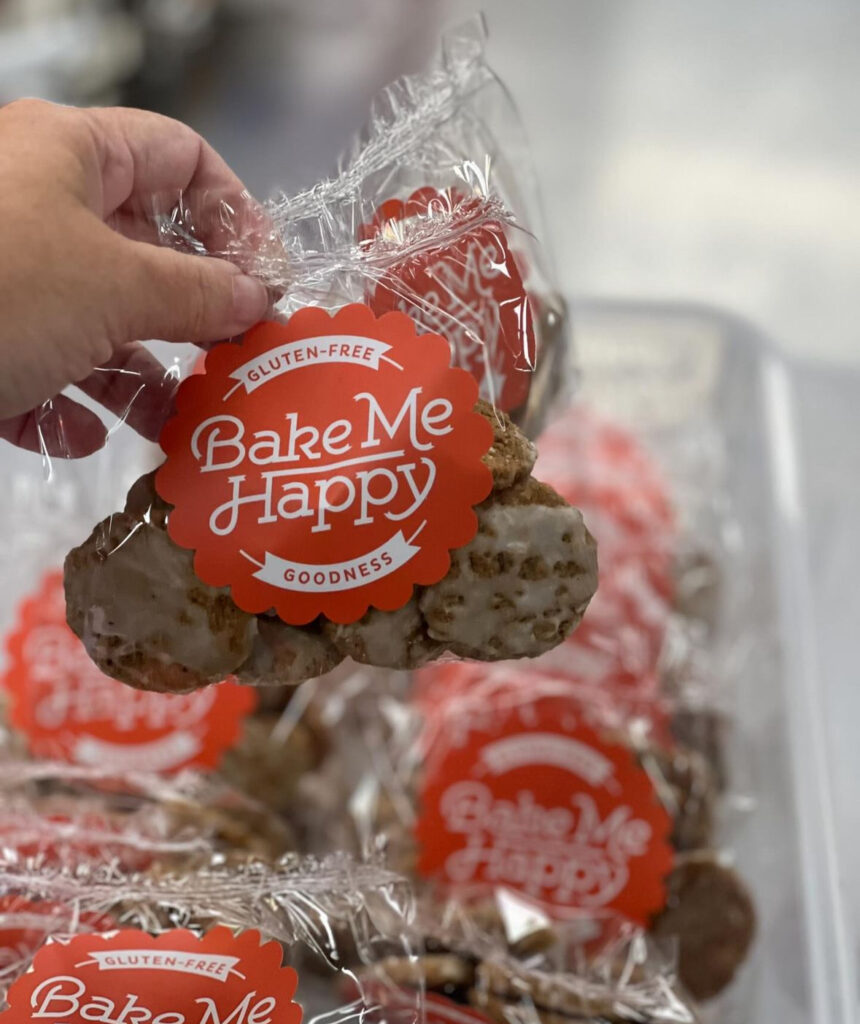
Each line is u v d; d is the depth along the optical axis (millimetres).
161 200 261
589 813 334
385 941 282
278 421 241
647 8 1017
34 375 223
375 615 237
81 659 347
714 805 350
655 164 834
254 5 926
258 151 797
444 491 236
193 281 236
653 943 322
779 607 389
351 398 240
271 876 280
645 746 346
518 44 962
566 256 754
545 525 237
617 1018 292
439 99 286
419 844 338
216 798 326
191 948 256
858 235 767
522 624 238
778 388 447
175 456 242
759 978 329
